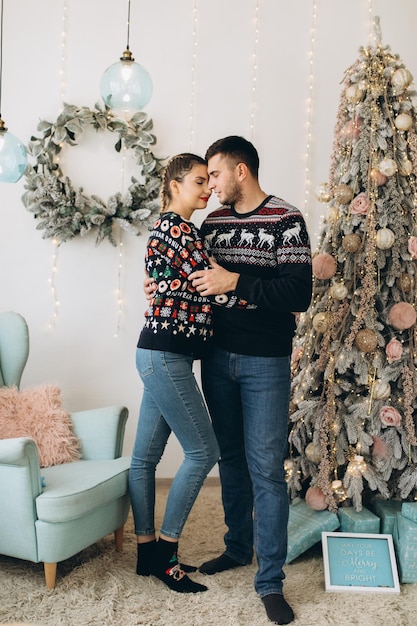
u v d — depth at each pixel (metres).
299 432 2.84
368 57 2.77
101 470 2.65
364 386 2.82
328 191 2.88
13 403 2.88
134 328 3.60
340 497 2.75
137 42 3.54
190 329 2.31
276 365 2.32
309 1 3.62
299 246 2.25
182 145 3.59
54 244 3.53
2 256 3.50
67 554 2.43
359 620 2.26
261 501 2.33
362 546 2.58
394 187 2.72
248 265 2.32
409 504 2.61
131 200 3.45
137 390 3.63
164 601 2.37
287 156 3.65
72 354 3.58
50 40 3.49
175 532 2.43
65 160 3.50
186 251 2.28
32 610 2.28
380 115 2.75
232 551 2.63
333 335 2.78
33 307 3.54
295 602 2.38
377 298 2.78
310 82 3.64
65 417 2.90
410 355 2.73
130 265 3.58
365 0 3.64
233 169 2.31
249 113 3.62
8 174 2.80
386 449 2.73
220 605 2.34
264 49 3.61
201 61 3.58
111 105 2.96
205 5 3.57
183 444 2.41
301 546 2.63
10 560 2.69
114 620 2.23
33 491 2.40
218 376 2.43
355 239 2.72
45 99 3.49
